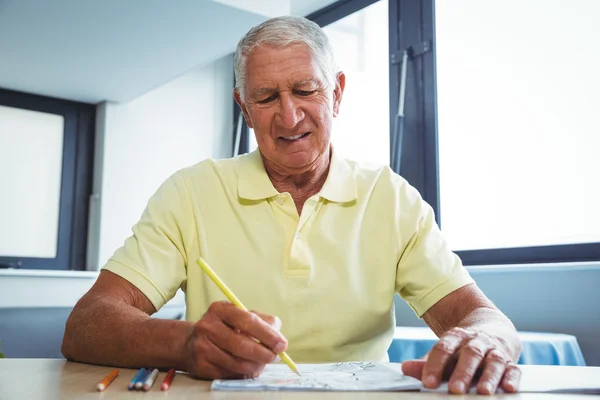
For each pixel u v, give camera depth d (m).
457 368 0.61
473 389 0.61
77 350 0.82
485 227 2.15
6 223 2.68
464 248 2.20
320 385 0.61
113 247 2.87
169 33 2.19
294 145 1.00
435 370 0.61
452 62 2.29
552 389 0.61
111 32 2.16
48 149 2.83
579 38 1.90
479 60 2.20
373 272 1.05
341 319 1.01
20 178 2.74
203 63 2.48
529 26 2.04
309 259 1.02
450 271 1.03
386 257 1.06
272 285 1.01
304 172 1.07
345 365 0.78
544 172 1.99
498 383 0.61
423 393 0.59
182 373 0.73
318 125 1.00
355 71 2.68
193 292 1.05
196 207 1.08
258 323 0.66
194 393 0.59
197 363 0.67
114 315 0.82
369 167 1.19
